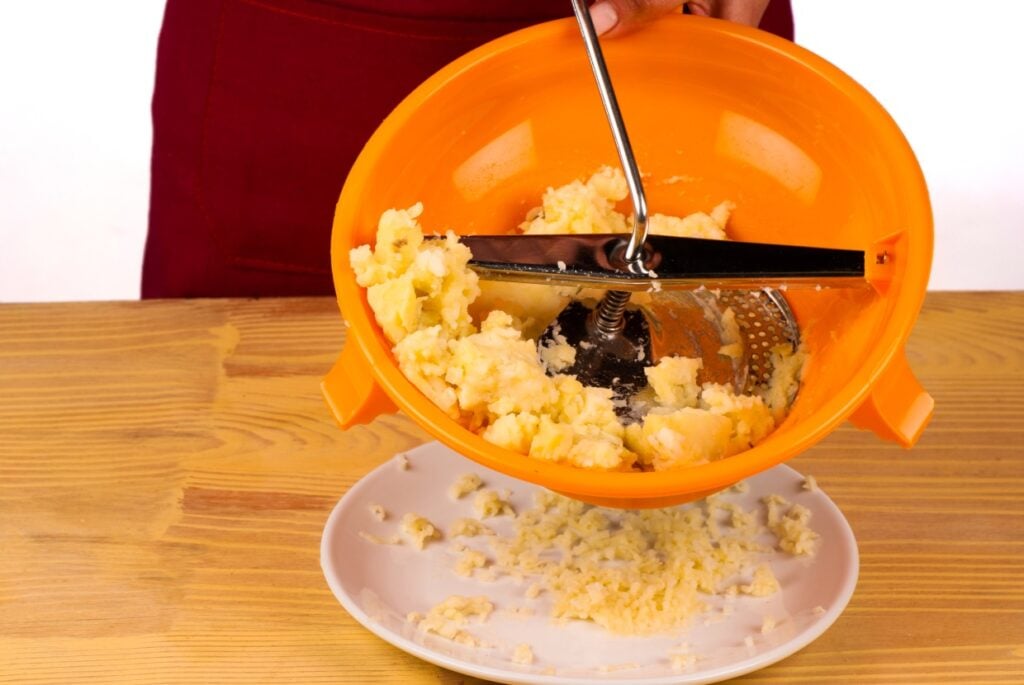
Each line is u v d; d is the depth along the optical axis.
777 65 0.80
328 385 0.76
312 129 1.28
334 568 0.78
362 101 1.26
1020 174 2.21
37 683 0.74
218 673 0.75
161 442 0.95
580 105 0.86
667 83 0.84
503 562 0.82
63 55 2.18
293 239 1.36
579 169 0.88
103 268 2.11
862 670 0.76
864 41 2.27
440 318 0.77
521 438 0.73
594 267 0.75
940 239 2.14
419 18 1.20
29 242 2.12
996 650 0.77
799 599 0.78
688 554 0.82
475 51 0.81
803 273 0.74
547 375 0.81
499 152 0.86
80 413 0.98
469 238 0.79
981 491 0.91
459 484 0.89
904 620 0.79
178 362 1.04
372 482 0.88
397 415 0.99
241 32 1.24
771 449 0.66
